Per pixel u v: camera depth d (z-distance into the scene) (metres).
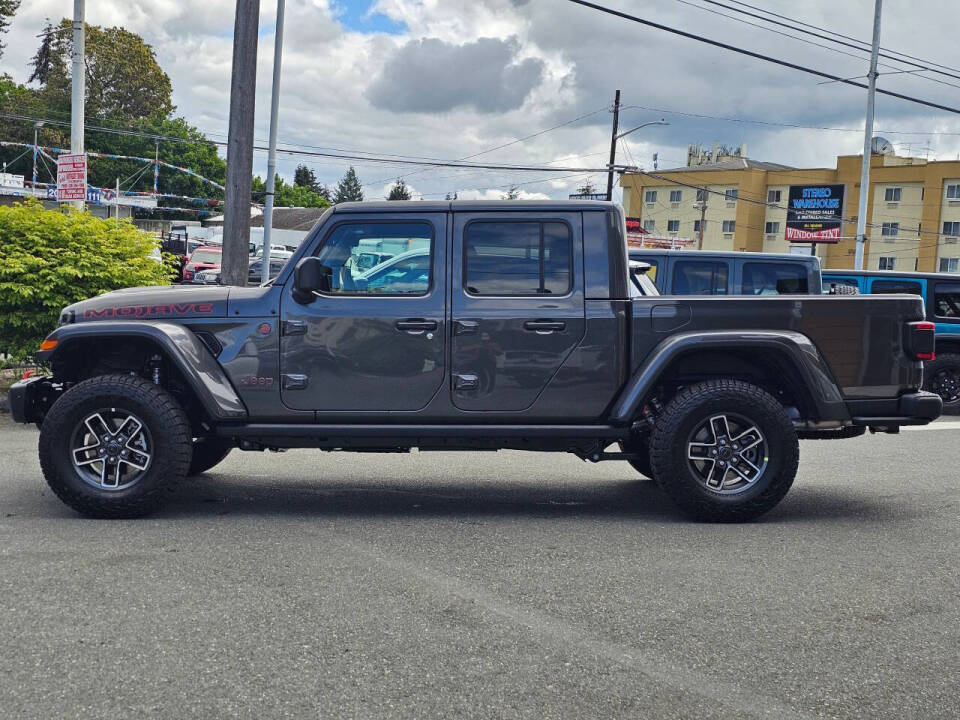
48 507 6.51
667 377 6.70
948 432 11.48
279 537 5.79
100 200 55.00
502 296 6.39
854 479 8.25
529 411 6.38
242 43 11.69
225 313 6.37
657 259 12.03
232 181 11.78
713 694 3.58
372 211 6.46
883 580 5.06
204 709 3.37
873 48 29.70
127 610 4.37
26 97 78.62
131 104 84.38
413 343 6.34
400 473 8.19
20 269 10.10
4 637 4.02
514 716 3.37
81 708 3.37
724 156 91.69
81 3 14.02
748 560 5.43
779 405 6.29
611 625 4.30
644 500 7.19
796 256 12.07
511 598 4.66
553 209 6.43
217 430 6.36
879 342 6.50
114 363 6.74
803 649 4.04
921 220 72.44
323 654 3.89
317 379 6.36
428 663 3.82
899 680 3.74
